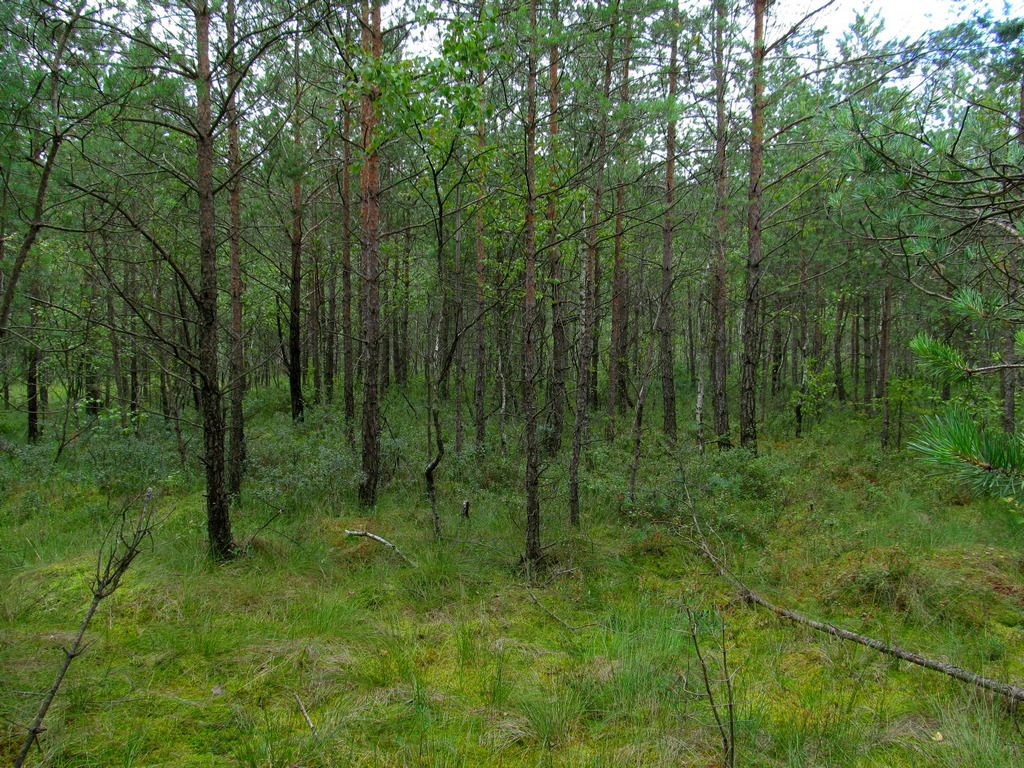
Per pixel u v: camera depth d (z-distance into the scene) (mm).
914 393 10789
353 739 3191
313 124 12023
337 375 20203
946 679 3807
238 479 8219
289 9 5953
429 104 4754
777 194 10922
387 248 14023
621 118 6473
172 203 8773
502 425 11578
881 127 2869
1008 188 2629
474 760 3094
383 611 4871
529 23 5539
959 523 6879
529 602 5168
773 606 4781
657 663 3996
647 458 10625
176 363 10148
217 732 3260
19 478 8789
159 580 5078
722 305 12977
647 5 6070
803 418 16344
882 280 10992
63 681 3615
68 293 10336
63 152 5781
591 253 9844
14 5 4738
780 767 2994
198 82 5242
